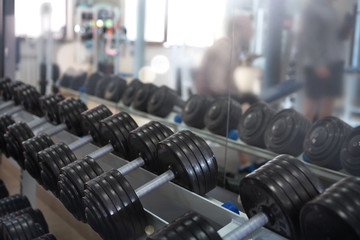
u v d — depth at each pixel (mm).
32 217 2184
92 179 1601
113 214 1499
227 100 3170
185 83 4109
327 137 2365
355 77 3178
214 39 3764
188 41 4016
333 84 3291
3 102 4059
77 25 5332
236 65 3672
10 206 2467
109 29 4941
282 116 2713
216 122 3145
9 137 2465
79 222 2584
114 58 4930
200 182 1671
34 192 2650
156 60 4414
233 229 1375
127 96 4316
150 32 4457
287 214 1283
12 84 3783
